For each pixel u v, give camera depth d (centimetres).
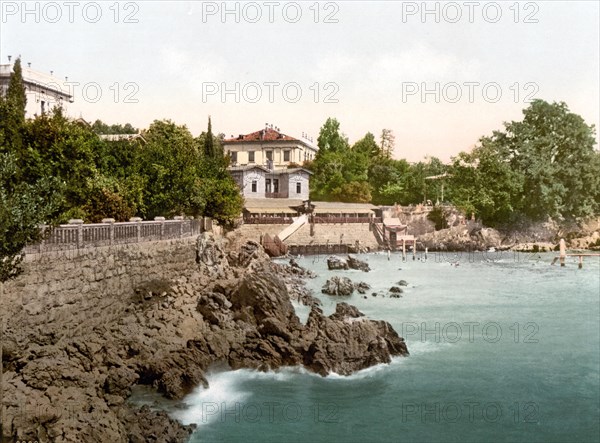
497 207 9362
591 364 2662
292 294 4075
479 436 1881
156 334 2394
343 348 2580
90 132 3950
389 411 2081
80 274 2208
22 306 1850
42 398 1647
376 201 11056
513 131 9850
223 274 3816
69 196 3066
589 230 9675
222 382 2309
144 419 1752
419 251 8581
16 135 2927
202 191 5331
